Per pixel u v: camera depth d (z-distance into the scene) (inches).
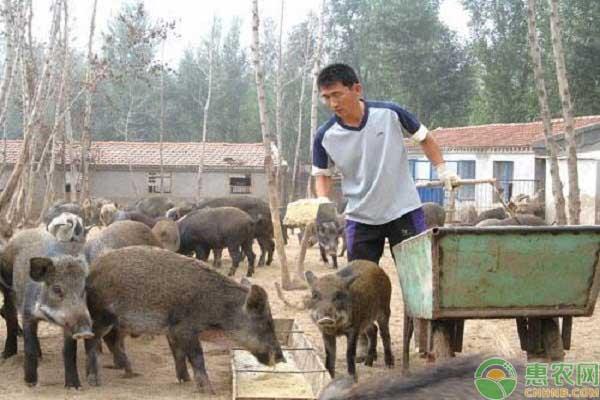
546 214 1149.1
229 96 2581.2
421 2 2185.0
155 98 2479.1
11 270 343.9
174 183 1699.1
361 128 297.6
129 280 302.5
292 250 887.7
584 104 1701.5
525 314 259.6
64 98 1176.2
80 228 331.9
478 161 1330.0
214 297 306.2
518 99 1893.5
